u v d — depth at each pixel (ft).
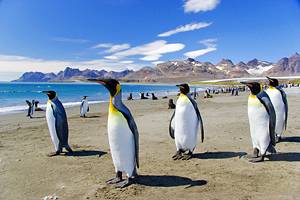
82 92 80.64
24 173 7.99
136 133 6.99
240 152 9.62
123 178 7.51
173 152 9.95
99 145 11.29
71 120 19.30
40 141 12.30
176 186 6.84
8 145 11.50
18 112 26.05
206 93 46.21
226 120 16.66
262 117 8.32
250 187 6.61
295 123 14.96
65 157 9.55
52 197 6.34
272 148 8.59
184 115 8.85
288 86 103.55
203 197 6.15
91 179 7.45
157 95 63.41
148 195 6.37
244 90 80.02
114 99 6.81
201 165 8.39
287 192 6.26
